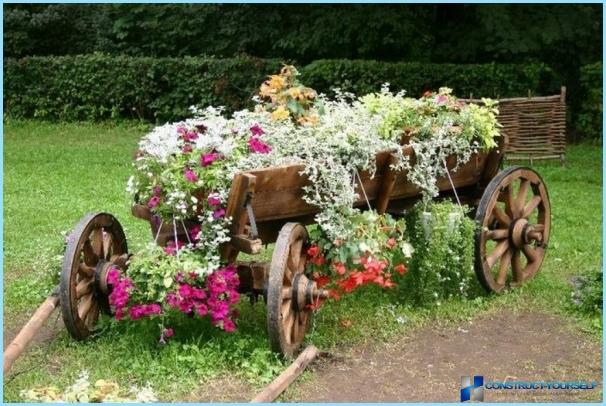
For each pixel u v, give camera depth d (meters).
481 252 6.85
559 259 8.27
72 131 16.97
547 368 5.66
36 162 13.24
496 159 7.39
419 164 6.50
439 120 6.78
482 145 7.12
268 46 18.78
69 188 11.19
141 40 19.52
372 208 6.33
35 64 17.98
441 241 6.56
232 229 5.38
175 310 5.98
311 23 18.00
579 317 6.62
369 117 6.66
